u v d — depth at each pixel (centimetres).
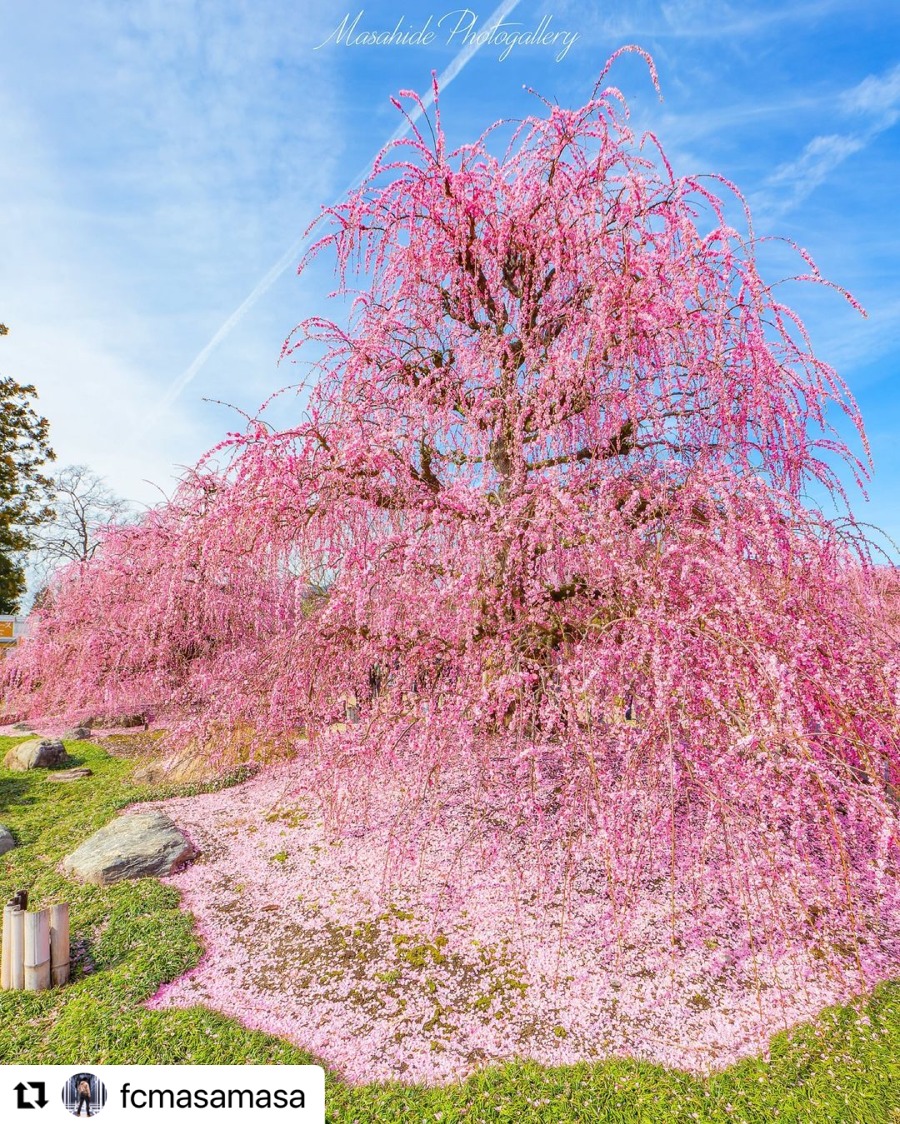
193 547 523
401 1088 252
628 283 382
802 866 338
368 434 443
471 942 347
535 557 421
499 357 441
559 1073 257
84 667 849
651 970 318
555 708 356
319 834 503
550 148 459
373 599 434
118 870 455
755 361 382
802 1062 256
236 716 588
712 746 292
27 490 2088
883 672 310
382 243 491
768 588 332
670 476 400
